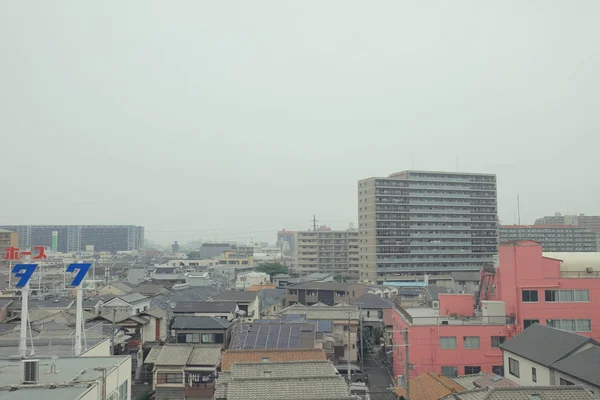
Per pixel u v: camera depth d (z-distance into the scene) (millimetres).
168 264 160375
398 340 45000
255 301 69938
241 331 44344
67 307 59469
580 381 25219
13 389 17391
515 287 41812
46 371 20250
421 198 135375
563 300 41375
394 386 39031
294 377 25297
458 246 136375
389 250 130750
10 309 57000
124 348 49750
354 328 53969
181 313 59719
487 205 140750
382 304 68562
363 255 135375
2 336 39281
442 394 29766
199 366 40844
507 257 43188
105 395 19344
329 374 28281
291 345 41375
